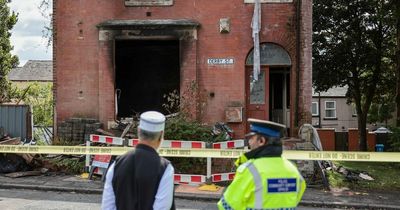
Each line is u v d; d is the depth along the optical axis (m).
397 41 20.77
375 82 26.17
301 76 14.81
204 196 10.86
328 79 25.36
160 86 17.52
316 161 12.49
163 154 11.46
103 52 15.06
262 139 3.99
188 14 15.08
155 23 14.88
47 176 12.71
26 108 14.90
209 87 15.00
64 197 10.67
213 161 13.13
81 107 15.24
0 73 30.70
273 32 14.92
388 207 10.35
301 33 14.80
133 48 17.36
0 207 9.56
